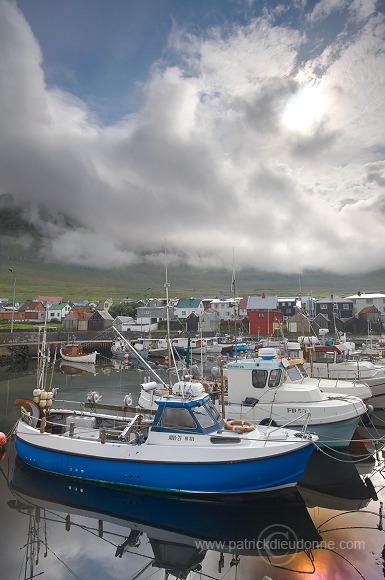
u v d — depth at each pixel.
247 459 9.79
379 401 20.03
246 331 75.31
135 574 7.48
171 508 9.83
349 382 17.33
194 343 49.59
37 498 10.29
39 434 11.77
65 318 83.12
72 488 10.78
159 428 10.64
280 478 10.16
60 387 28.77
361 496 10.52
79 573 7.48
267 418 13.81
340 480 11.54
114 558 7.97
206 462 9.84
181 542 8.50
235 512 9.66
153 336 67.31
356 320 73.94
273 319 73.38
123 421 13.02
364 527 8.98
